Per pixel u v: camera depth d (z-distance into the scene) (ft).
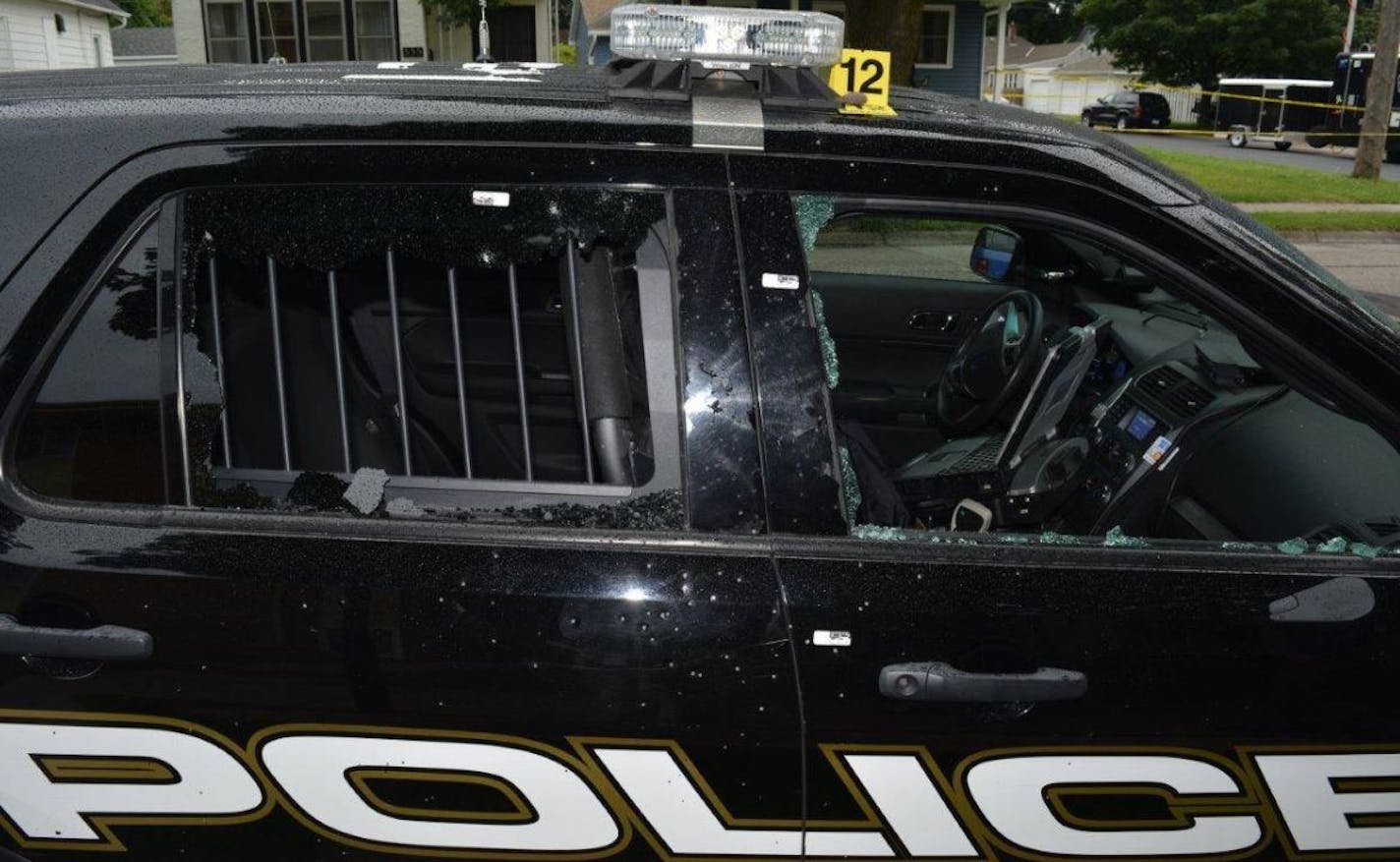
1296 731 5.58
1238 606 5.62
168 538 5.38
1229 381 7.65
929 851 5.49
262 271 5.90
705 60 5.87
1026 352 9.10
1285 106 113.39
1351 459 6.72
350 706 5.30
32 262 5.47
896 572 5.50
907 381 12.63
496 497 5.57
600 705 5.32
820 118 5.96
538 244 5.66
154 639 5.26
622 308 5.81
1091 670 5.47
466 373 6.45
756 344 5.59
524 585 5.36
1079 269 11.93
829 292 12.53
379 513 5.53
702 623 5.35
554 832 5.39
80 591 5.29
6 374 5.41
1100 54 220.84
